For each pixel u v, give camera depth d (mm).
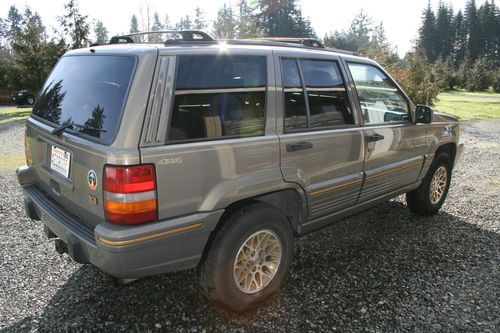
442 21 84062
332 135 3340
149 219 2420
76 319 2857
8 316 2875
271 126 2941
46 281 3350
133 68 2459
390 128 3941
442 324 2861
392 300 3141
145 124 2381
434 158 4789
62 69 3342
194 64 2611
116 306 3018
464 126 14703
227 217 2811
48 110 3246
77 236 2594
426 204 4832
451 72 46125
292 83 3123
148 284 3322
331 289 3293
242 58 2852
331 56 3512
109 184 2346
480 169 7688
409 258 3850
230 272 2773
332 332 2760
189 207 2562
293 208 3240
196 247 2633
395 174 4117
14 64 25828
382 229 4551
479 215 5043
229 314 2949
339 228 4574
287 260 3125
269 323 2852
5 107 25719
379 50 20078
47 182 3189
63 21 20766
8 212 4945
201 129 2602
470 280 3455
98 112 2572
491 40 83562
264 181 2861
